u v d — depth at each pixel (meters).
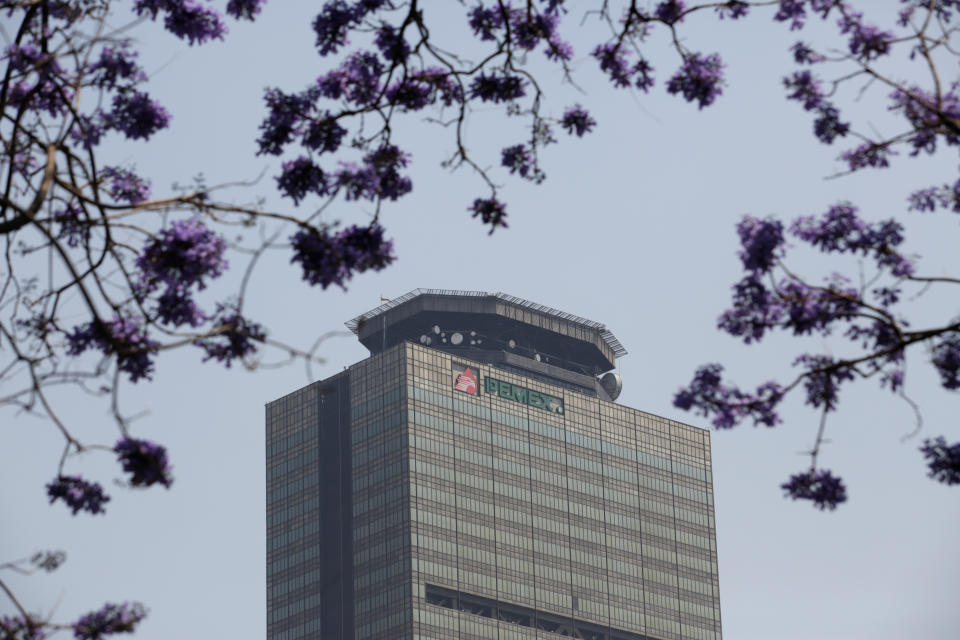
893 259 45.00
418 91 48.66
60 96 46.16
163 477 40.00
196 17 48.34
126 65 46.09
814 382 43.88
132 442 39.91
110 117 46.72
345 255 44.91
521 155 49.22
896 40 45.44
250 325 42.44
